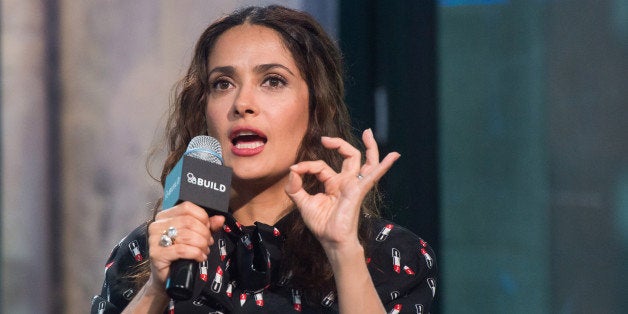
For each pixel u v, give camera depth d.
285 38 5.58
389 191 10.86
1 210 11.20
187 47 10.80
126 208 11.08
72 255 11.23
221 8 10.68
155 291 4.84
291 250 5.43
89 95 11.09
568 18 10.63
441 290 10.85
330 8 10.66
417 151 10.87
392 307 5.56
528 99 10.76
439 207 10.88
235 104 5.35
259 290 5.37
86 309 11.32
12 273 11.23
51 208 11.22
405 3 10.85
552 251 10.73
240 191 5.57
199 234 4.49
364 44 10.86
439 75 10.88
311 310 5.37
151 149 10.85
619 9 10.52
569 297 10.73
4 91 11.10
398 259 5.67
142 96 10.97
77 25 11.09
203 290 5.26
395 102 10.88
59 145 11.17
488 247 10.86
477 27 10.84
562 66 10.66
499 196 10.86
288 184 4.91
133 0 10.91
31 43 11.09
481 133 10.88
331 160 5.73
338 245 4.79
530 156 10.77
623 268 10.59
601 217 10.66
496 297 10.86
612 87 10.58
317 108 5.70
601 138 10.62
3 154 11.13
